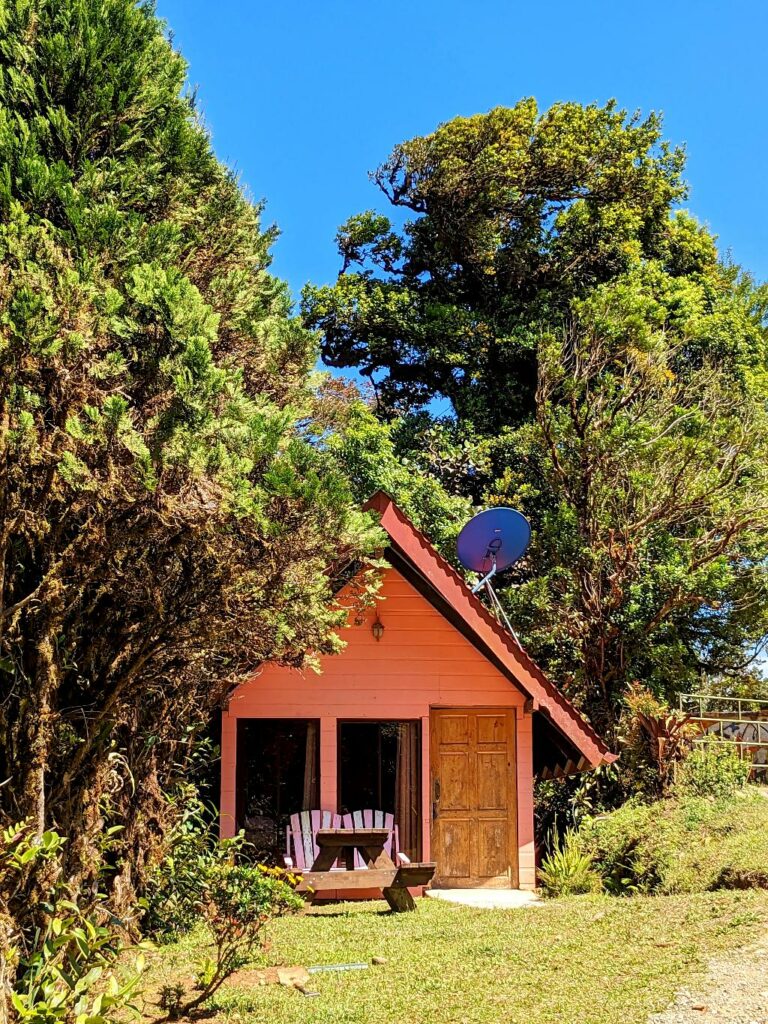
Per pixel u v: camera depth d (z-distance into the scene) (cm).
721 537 2055
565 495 2158
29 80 855
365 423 2292
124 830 961
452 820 1441
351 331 2733
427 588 1444
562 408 2172
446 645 1457
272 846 1375
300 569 821
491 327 2620
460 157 2625
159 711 1034
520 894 1373
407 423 2511
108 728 822
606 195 2673
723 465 2002
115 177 872
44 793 754
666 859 1233
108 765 852
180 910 1020
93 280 743
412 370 2811
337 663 1432
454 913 1183
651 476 2006
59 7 893
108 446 688
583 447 2092
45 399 710
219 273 1052
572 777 1755
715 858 1163
